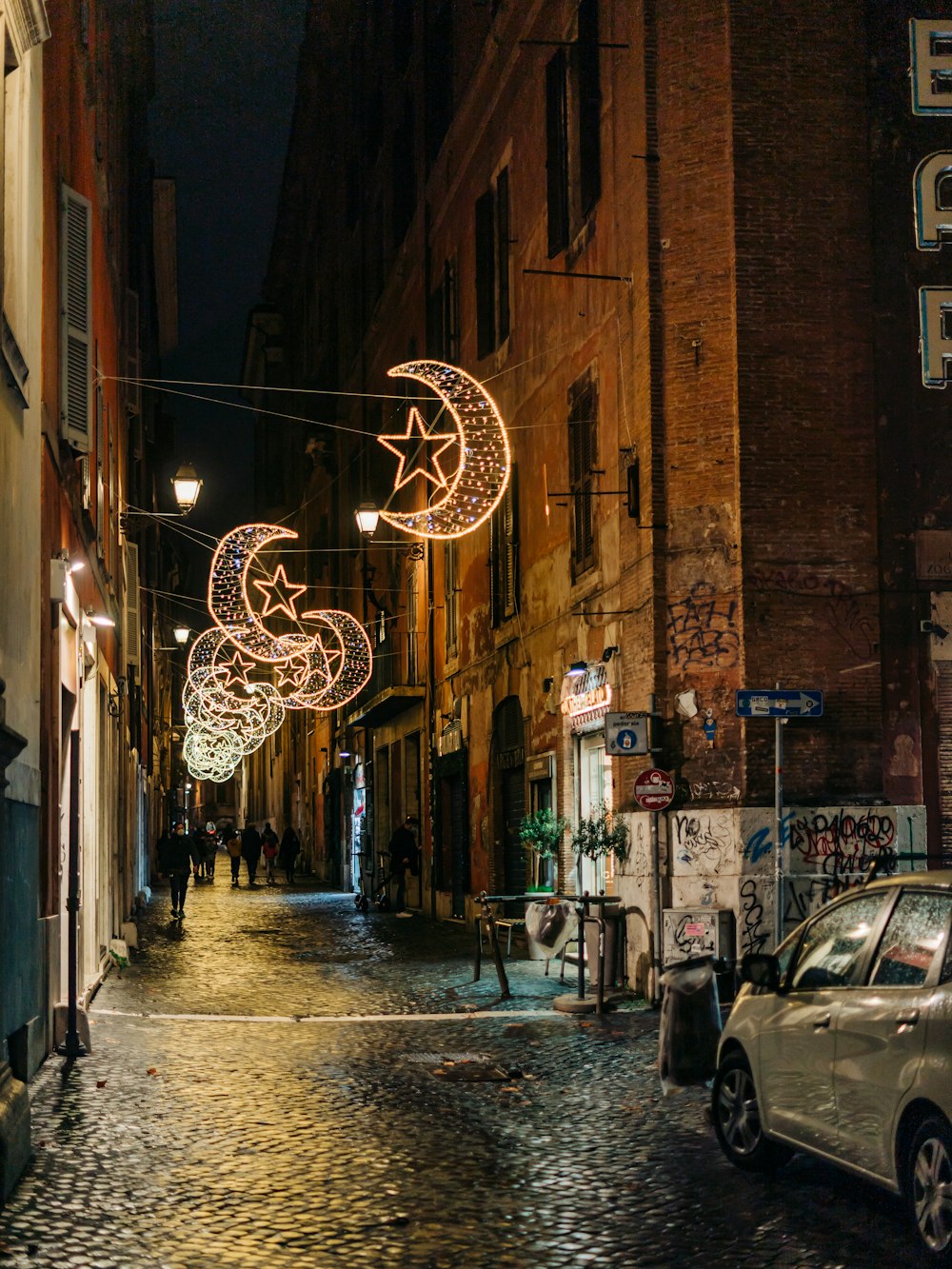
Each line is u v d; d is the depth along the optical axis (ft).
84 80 53.21
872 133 51.60
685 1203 23.54
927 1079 19.34
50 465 39.37
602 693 56.90
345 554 138.10
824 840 48.70
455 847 88.38
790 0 51.47
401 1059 38.32
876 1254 20.58
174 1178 25.30
